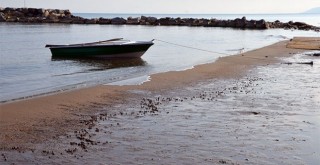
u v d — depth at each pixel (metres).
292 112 12.66
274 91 16.27
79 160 8.73
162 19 100.44
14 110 13.16
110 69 25.09
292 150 9.16
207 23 95.75
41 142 9.99
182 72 21.97
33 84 19.20
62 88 17.92
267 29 86.25
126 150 9.32
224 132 10.62
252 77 20.23
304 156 8.79
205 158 8.75
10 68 24.75
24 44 42.59
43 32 66.62
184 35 62.06
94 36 58.38
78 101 14.68
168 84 18.33
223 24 93.75
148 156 8.91
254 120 11.77
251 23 90.50
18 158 8.88
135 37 56.44
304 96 15.17
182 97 15.40
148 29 81.12
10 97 15.88
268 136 10.21
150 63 28.05
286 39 53.59
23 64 26.81
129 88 17.33
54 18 107.25
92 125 11.47
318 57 29.92
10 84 19.12
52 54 31.19
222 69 23.16
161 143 9.80
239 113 12.65
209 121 11.75
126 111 13.19
